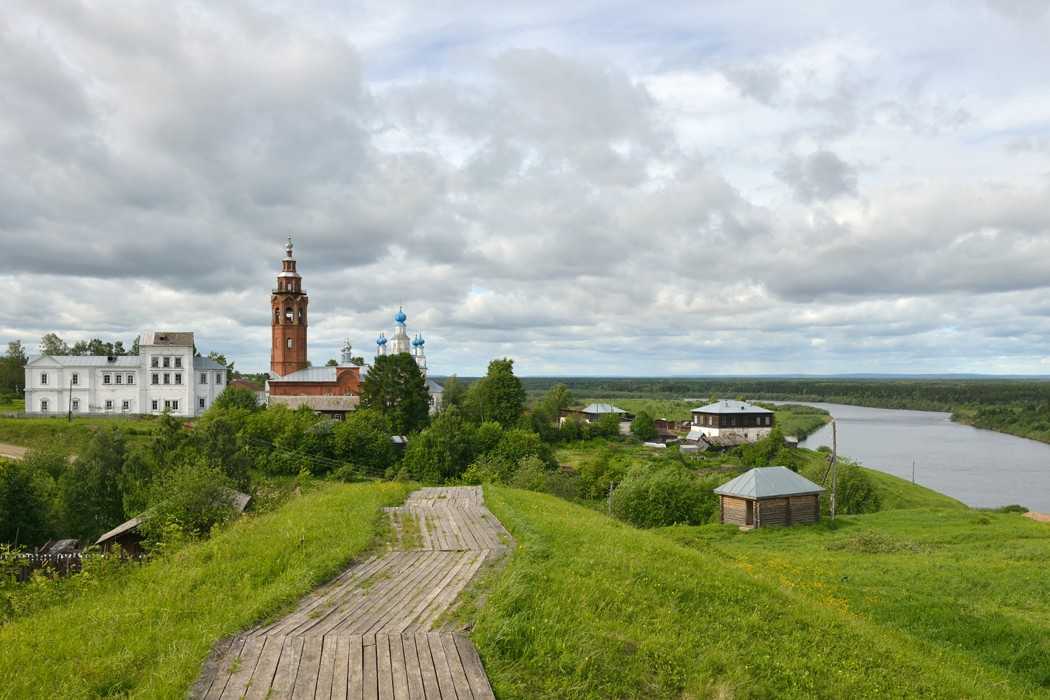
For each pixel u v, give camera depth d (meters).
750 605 16.52
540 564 16.45
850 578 26.20
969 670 16.56
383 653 11.09
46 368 96.38
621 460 92.88
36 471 53.09
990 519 47.41
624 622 13.84
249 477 65.50
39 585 18.08
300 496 32.59
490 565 17.00
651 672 12.09
